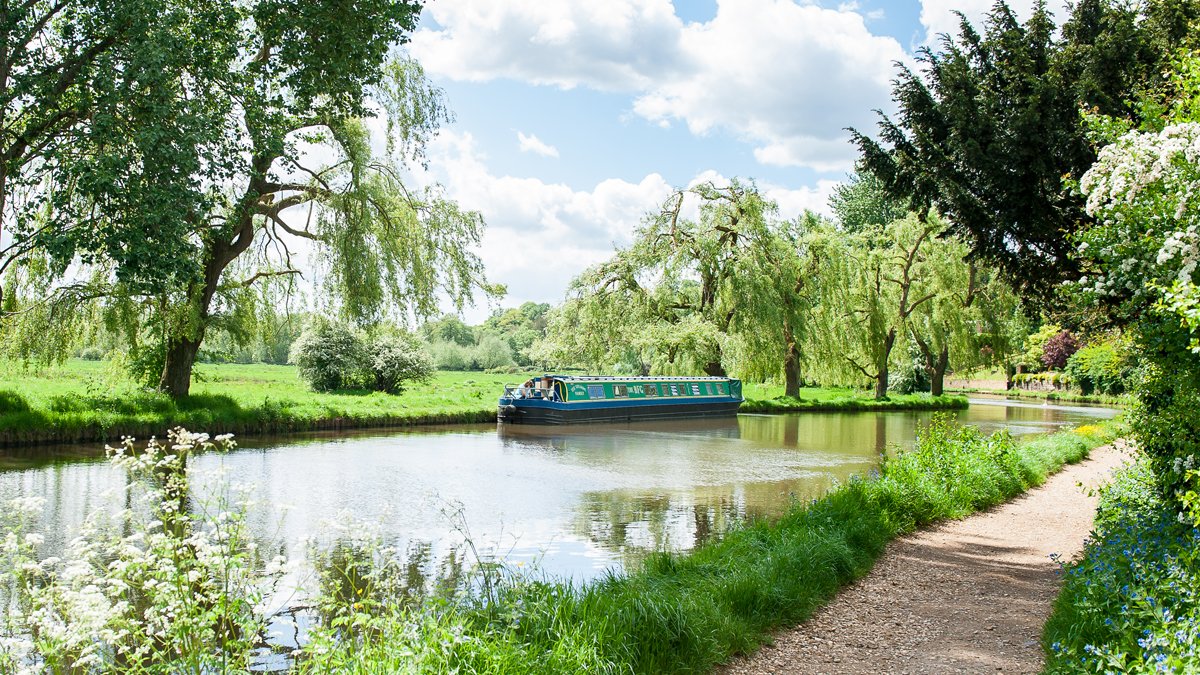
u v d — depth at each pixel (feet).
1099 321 35.96
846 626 23.65
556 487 54.70
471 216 92.12
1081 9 39.29
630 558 35.53
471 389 142.72
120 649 14.40
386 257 85.61
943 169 38.01
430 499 48.78
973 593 27.04
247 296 88.43
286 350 224.12
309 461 63.93
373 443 77.56
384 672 15.06
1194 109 22.48
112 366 84.58
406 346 130.82
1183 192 19.85
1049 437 72.13
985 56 39.81
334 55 47.16
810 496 52.08
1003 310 146.61
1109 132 25.31
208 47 45.39
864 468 66.08
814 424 111.24
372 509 45.29
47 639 13.56
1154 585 17.37
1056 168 34.91
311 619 23.85
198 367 179.83
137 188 39.73
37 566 14.38
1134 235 22.79
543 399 102.01
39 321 71.20
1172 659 13.28
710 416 121.19
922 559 31.86
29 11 43.60
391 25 49.57
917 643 22.00
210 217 58.23
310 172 80.79
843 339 139.44
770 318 120.16
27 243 47.34
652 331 121.90
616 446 81.25
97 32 43.62
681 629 20.29
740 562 27.09
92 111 41.96
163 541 14.61
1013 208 36.14
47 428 65.67
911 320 151.53
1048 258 37.50
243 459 64.03
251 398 88.53
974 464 46.78
